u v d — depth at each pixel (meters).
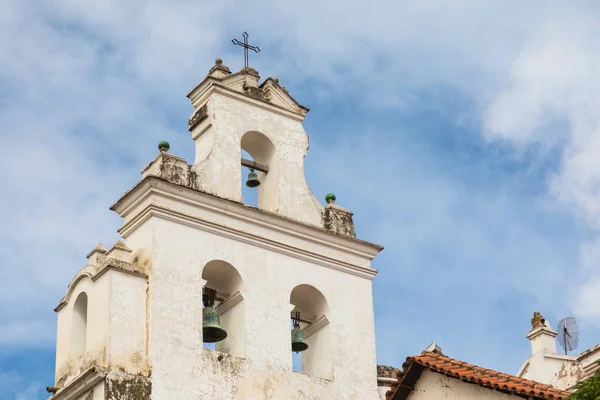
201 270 30.73
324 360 31.94
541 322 37.00
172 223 30.81
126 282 30.02
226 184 32.00
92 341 29.81
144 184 30.77
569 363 35.06
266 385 30.47
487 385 28.48
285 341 31.20
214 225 31.30
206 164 31.91
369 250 33.50
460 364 29.75
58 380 30.58
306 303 32.72
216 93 33.00
